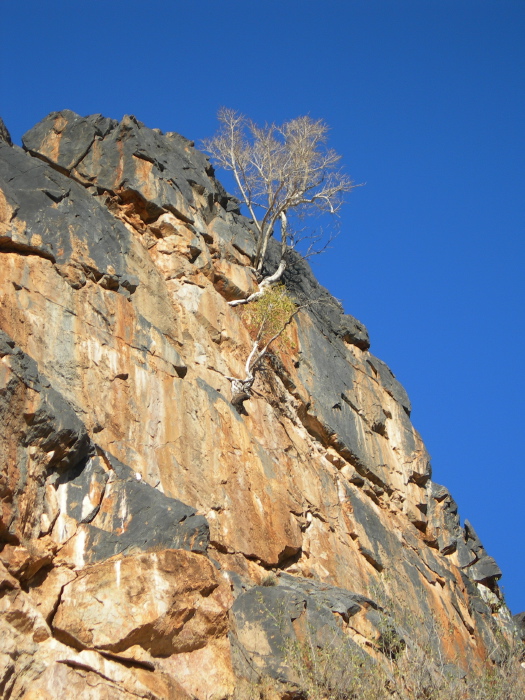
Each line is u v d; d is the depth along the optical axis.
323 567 23.39
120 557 16.05
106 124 25.95
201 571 16.34
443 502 32.06
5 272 19.83
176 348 22.92
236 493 21.59
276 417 25.09
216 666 15.84
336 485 26.45
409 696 18.41
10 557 14.71
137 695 14.53
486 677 20.61
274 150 29.89
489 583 32.75
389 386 32.81
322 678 17.30
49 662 14.16
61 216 21.64
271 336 26.45
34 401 16.00
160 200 25.16
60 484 16.58
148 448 20.27
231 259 27.05
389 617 21.27
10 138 24.31
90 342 20.41
